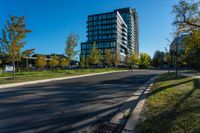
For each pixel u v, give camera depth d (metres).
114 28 115.62
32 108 8.71
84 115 7.60
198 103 8.15
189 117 6.22
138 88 16.06
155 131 5.24
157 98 9.85
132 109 8.47
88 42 116.56
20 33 24.38
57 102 10.09
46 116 7.41
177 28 19.30
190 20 18.08
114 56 83.81
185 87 13.50
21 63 63.97
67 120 6.91
